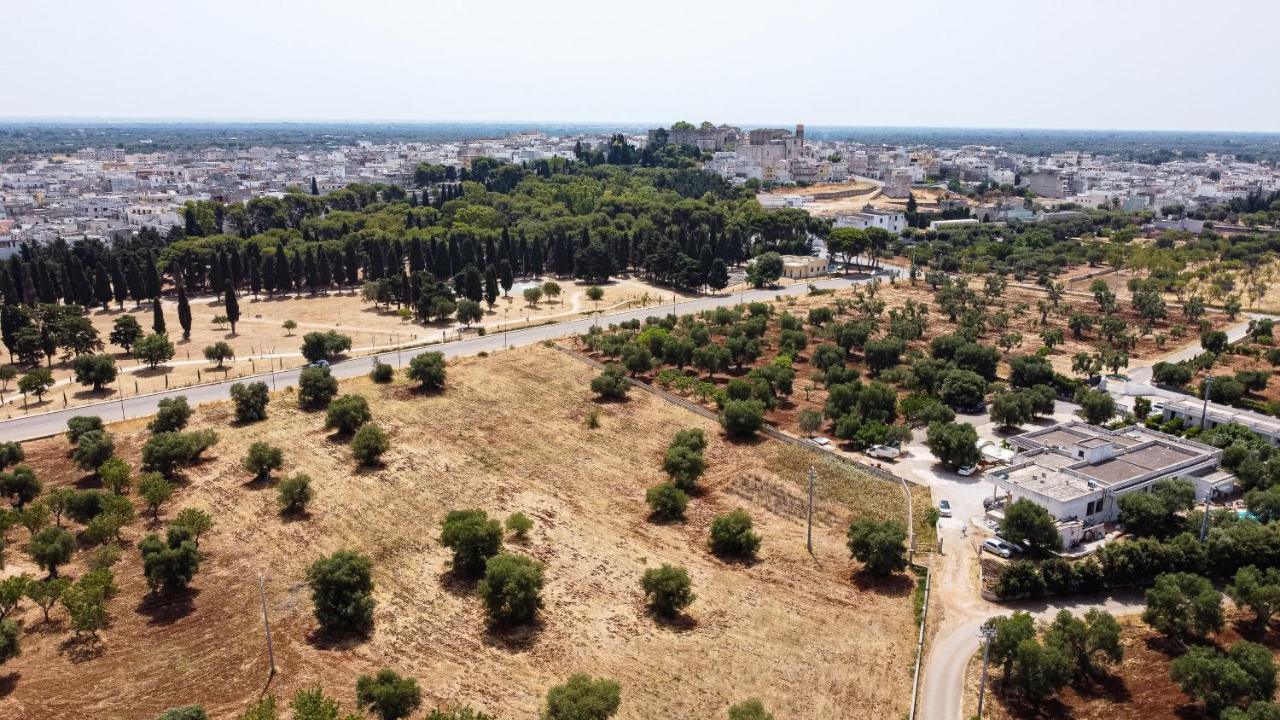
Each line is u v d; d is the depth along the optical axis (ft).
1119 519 350.43
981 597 304.71
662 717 241.14
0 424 440.04
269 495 369.50
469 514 329.72
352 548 329.72
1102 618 261.03
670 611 292.40
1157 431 438.40
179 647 269.85
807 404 495.82
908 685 258.16
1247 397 495.82
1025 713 245.65
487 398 496.64
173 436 388.78
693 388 508.94
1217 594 269.85
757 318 632.79
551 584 308.40
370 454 397.39
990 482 391.24
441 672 258.78
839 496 380.17
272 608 291.58
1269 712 218.79
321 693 220.64
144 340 540.11
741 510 343.87
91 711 239.30
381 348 595.88
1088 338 651.66
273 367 548.31
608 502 376.27
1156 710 244.83
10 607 273.54
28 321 583.17
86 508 336.49
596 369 554.46
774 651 273.75
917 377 512.63
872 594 307.78
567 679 256.73
